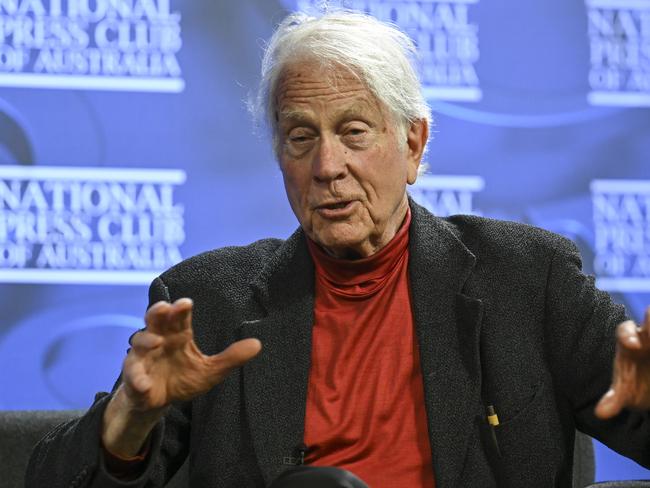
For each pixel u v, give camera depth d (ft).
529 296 21.01
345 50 20.39
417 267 21.33
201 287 21.94
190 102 34.30
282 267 21.93
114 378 33.17
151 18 34.30
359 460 20.01
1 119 33.37
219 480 20.34
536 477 19.81
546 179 35.37
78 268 33.32
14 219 33.14
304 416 20.39
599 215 35.47
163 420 17.94
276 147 21.33
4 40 33.60
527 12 35.60
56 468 18.08
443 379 20.22
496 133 35.32
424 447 19.98
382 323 21.16
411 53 21.50
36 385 32.86
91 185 33.65
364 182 20.49
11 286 32.96
